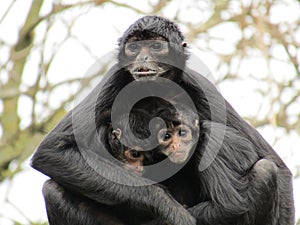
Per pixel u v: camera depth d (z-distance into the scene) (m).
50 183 27.45
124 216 27.16
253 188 26.36
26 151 41.00
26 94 41.72
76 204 27.03
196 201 28.00
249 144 27.77
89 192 26.55
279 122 38.06
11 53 43.03
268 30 39.38
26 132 41.88
